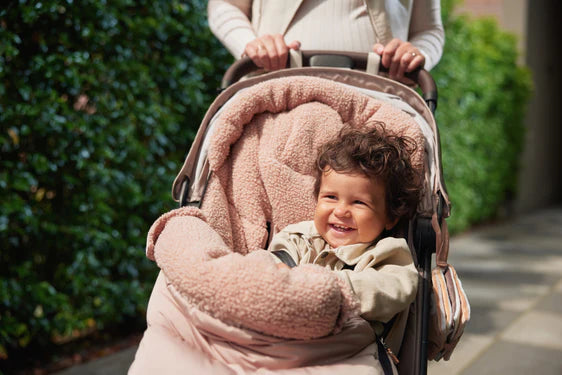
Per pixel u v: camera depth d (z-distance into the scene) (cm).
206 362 120
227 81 182
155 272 320
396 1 199
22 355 272
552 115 983
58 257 273
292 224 162
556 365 288
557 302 395
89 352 288
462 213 625
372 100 170
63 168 265
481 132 656
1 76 230
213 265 116
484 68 653
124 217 292
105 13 261
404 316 138
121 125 278
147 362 120
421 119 168
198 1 312
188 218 136
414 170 152
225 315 114
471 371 279
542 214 856
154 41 299
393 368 128
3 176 236
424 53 204
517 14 793
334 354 121
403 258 141
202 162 161
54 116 246
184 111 318
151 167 303
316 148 166
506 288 428
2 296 237
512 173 782
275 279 112
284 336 115
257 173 164
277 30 199
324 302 112
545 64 913
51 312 272
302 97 170
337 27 194
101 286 281
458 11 805
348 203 148
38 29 248
